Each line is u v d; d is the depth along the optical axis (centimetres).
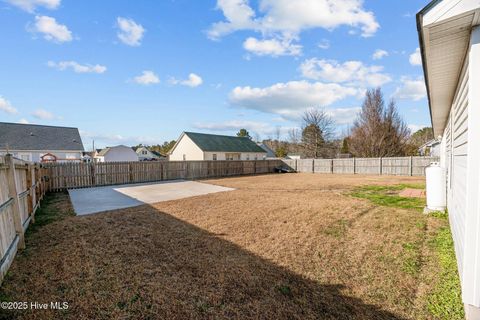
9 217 315
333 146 3219
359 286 263
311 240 405
